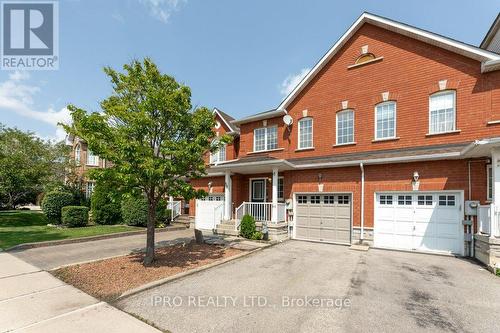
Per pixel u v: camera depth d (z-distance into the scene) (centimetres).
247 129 1781
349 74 1397
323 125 1454
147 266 816
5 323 462
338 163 1255
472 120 1081
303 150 1503
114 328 450
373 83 1322
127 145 699
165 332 443
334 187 1313
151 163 713
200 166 873
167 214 1855
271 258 962
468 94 1098
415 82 1215
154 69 857
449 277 752
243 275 754
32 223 1775
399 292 632
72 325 458
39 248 1086
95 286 645
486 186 990
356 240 1231
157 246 1142
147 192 837
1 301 555
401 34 1267
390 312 526
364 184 1231
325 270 811
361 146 1323
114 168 782
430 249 1078
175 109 810
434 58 1180
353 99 1372
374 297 600
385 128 1278
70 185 2284
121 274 737
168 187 852
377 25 1330
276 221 1345
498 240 820
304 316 505
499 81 1050
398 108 1244
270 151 1639
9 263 846
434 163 1087
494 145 843
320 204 1362
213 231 1511
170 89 862
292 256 996
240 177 1697
